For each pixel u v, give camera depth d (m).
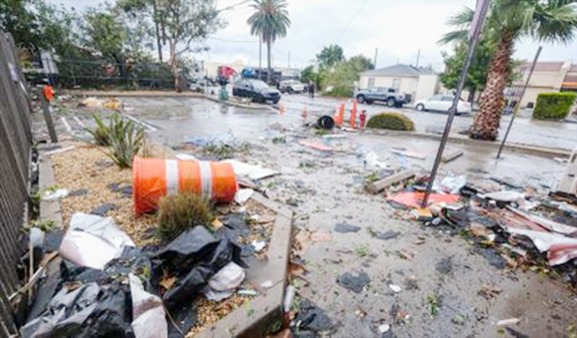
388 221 3.46
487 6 2.67
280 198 3.95
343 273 2.48
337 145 7.35
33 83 13.62
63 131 6.66
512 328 2.02
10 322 1.42
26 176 3.33
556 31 7.39
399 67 28.97
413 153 6.97
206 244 1.95
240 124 9.38
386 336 1.90
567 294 2.38
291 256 2.65
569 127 15.43
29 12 12.59
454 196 4.27
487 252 2.91
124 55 16.52
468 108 18.70
